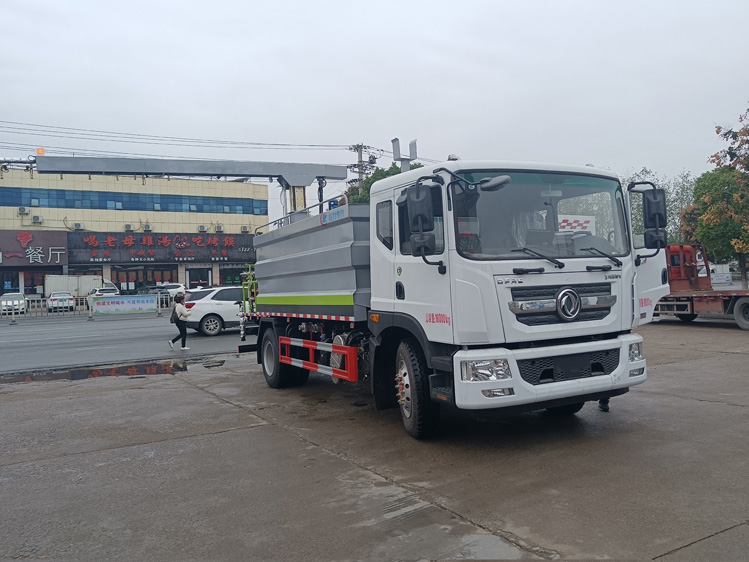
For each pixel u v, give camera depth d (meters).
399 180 6.31
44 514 4.69
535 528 4.00
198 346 16.67
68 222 46.59
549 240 5.81
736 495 4.39
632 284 6.18
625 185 6.48
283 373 9.67
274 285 9.84
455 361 5.39
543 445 5.94
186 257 50.25
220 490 5.08
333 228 7.55
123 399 9.39
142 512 4.65
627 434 6.17
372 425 7.16
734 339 13.53
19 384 11.38
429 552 3.75
